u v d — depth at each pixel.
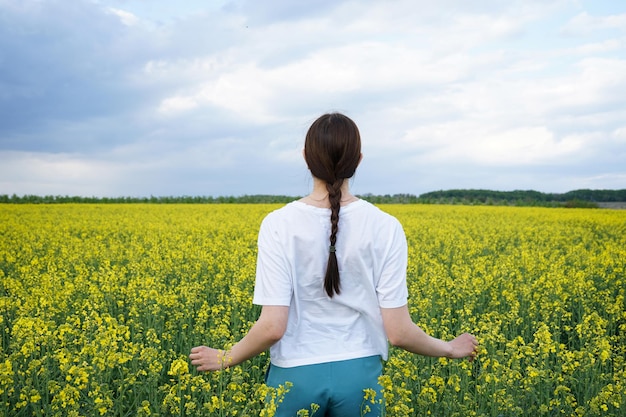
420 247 14.12
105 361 4.63
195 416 4.73
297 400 2.82
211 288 9.33
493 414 4.57
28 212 26.64
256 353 2.92
